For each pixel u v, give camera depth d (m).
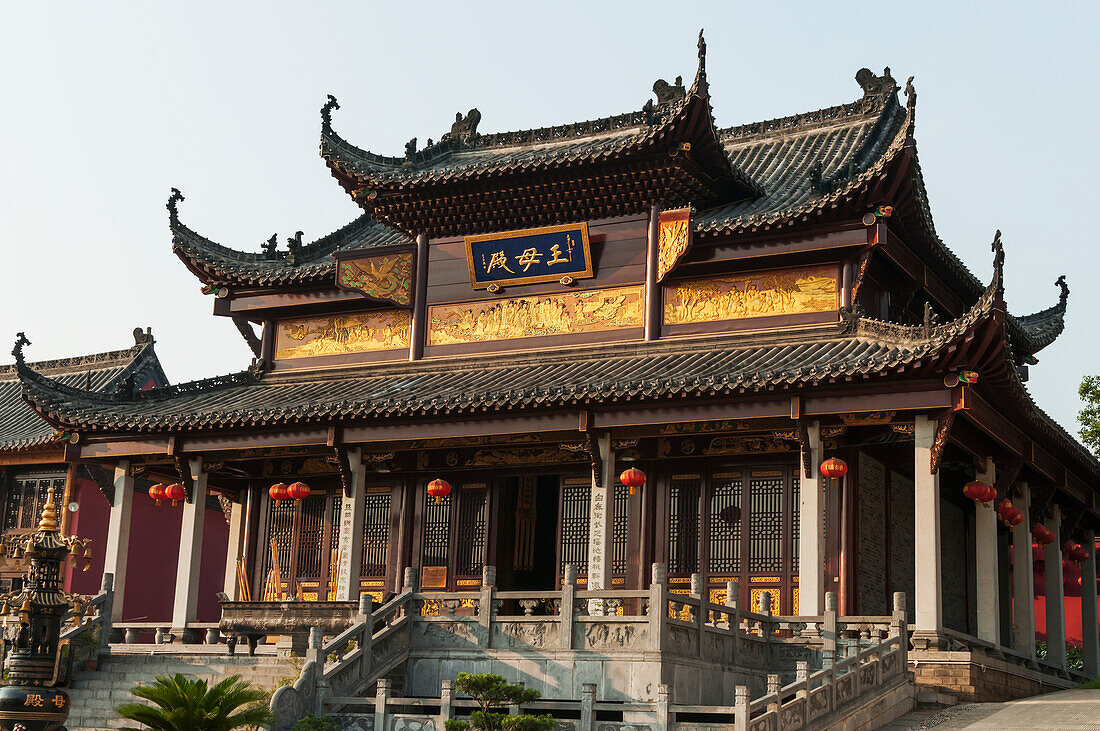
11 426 55.06
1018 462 36.66
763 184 42.44
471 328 41.84
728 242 38.41
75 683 34.38
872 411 32.84
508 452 40.50
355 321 44.19
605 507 35.75
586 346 39.94
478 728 24.55
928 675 31.05
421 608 31.20
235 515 44.56
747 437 37.38
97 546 52.66
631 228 40.28
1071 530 45.50
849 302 37.12
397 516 41.50
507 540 40.62
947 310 42.78
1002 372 32.22
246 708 26.80
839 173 37.31
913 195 36.09
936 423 32.62
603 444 36.12
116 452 41.66
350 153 42.59
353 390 41.47
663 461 38.41
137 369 59.12
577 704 25.05
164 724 23.45
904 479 39.81
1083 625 47.16
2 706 24.12
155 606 54.47
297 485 40.00
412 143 45.59
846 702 27.02
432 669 30.25
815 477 33.78
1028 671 36.19
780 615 35.94
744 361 36.19
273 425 39.44
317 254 45.84
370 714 26.20
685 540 37.69
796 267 38.22
